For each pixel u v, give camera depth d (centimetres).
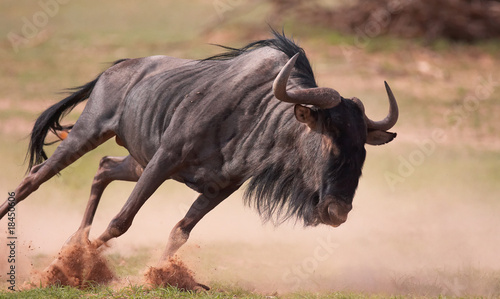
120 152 5331
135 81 2816
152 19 11238
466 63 8712
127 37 9756
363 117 2398
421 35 9419
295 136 2419
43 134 3092
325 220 2333
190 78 2650
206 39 9581
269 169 2472
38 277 2528
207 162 2542
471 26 9475
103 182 3094
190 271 2509
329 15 9750
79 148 2856
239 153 2503
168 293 2298
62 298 2238
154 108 2680
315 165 2358
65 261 2512
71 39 9644
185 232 2594
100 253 2555
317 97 2303
